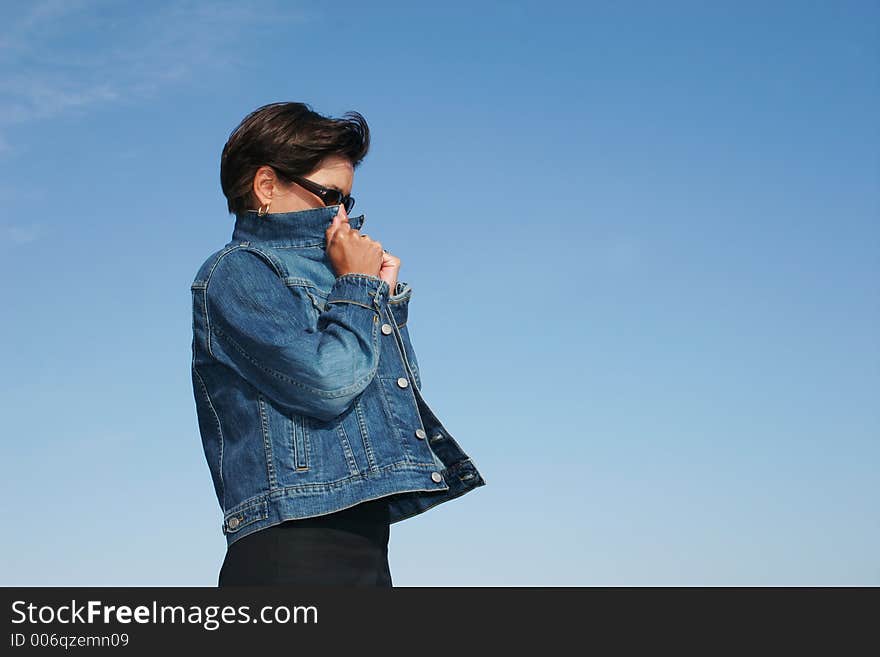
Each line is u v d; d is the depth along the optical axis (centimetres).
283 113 231
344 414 208
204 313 215
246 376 207
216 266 215
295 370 197
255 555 194
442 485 212
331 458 202
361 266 221
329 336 206
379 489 200
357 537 200
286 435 203
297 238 228
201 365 217
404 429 215
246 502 200
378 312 218
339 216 231
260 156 228
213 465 217
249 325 204
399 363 226
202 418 221
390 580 216
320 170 232
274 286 211
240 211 237
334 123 234
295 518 192
